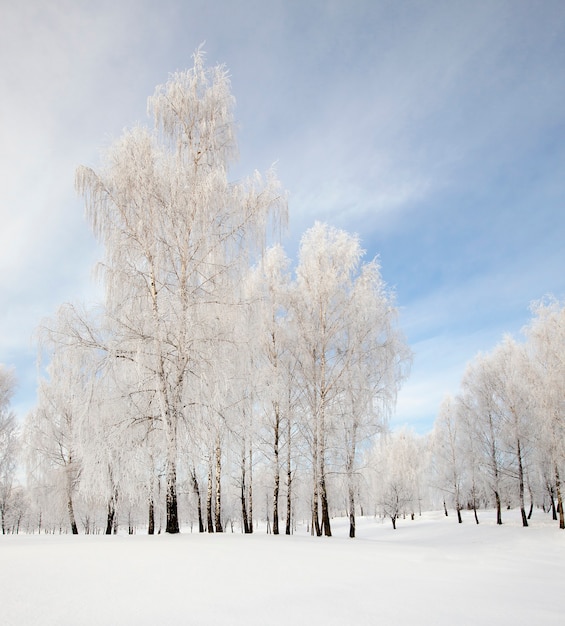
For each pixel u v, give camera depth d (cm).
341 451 1639
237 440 1220
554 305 2066
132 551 720
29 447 2039
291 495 1930
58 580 493
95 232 1137
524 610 465
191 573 557
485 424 2675
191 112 1288
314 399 1662
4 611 374
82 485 966
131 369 1056
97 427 979
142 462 1024
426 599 493
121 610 390
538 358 2069
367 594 500
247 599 448
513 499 2797
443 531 2683
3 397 2672
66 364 1015
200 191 1160
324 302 1725
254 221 1259
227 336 1147
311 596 473
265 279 1806
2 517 3206
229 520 3541
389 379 1695
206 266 1187
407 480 4678
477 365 2775
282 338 1719
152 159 1159
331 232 1822
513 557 1090
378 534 3133
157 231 1140
